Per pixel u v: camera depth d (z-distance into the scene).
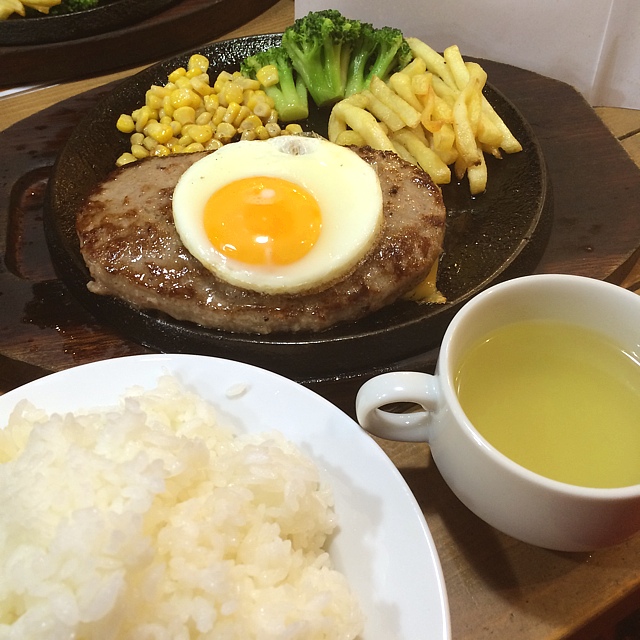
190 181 0.32
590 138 0.40
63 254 0.32
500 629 0.24
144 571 0.21
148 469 0.22
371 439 0.24
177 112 0.41
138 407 0.24
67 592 0.20
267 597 0.22
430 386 0.22
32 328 0.31
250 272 0.29
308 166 0.32
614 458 0.22
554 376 0.24
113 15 0.47
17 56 0.45
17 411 0.24
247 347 0.29
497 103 0.41
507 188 0.38
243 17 0.52
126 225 0.32
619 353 0.24
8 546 0.21
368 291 0.30
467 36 0.47
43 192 0.38
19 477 0.22
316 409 0.25
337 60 0.44
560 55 0.46
